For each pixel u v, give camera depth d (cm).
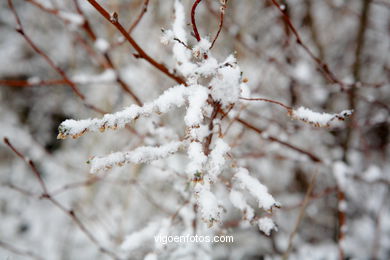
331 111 301
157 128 151
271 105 271
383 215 292
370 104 303
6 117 470
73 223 352
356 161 293
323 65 169
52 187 430
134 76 290
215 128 104
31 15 443
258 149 247
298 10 321
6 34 471
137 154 82
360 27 248
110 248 274
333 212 301
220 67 85
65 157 431
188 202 137
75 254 328
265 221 93
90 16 322
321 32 329
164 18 261
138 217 279
